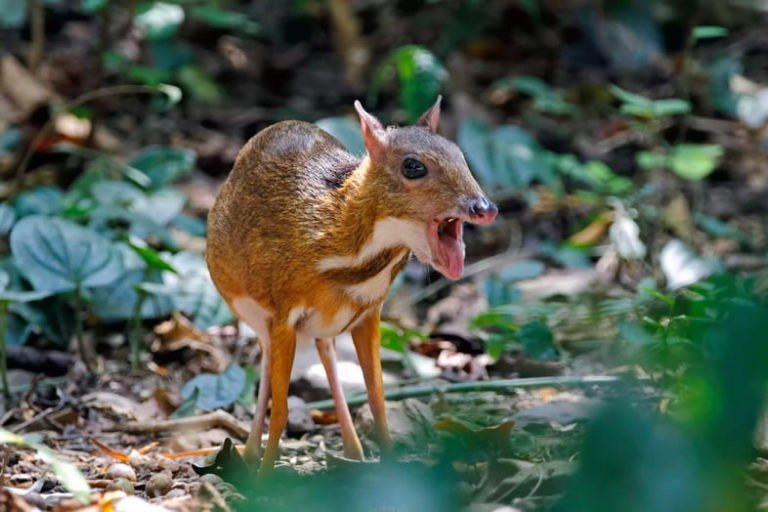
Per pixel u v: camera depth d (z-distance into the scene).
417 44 17.92
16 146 13.80
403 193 7.43
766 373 4.38
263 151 8.02
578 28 18.19
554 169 13.63
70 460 8.65
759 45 17.88
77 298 10.52
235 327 11.48
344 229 7.55
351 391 10.02
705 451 4.63
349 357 10.45
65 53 16.34
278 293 7.75
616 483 4.66
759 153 15.46
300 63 17.64
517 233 13.70
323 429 9.51
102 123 15.34
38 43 15.05
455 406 9.63
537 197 13.52
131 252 11.29
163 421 9.46
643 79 17.16
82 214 11.42
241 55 17.52
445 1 18.53
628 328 8.71
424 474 5.77
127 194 11.78
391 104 16.69
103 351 11.23
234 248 7.93
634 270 12.30
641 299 10.06
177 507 6.82
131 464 8.52
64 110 12.72
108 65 15.08
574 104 16.42
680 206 13.52
